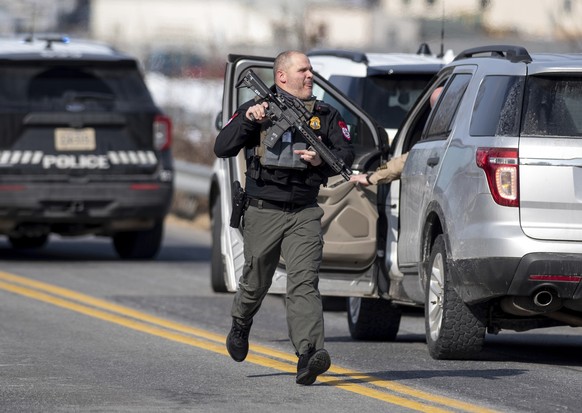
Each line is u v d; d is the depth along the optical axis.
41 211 59.25
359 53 49.03
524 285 33.03
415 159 38.09
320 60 50.72
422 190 37.06
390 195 40.09
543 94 33.59
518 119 33.44
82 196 59.72
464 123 35.19
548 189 33.00
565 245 32.84
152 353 37.47
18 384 32.09
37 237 69.56
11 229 60.84
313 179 30.70
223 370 34.41
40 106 59.31
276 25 104.25
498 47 35.94
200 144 93.31
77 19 184.00
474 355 35.91
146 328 42.88
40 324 43.19
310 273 30.64
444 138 36.47
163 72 123.38
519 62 34.25
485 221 33.44
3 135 58.81
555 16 97.31
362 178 38.69
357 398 30.27
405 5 91.94
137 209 60.69
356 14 150.38
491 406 29.45
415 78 48.47
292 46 102.94
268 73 84.56
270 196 30.64
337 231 39.66
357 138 40.72
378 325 41.41
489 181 33.38
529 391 31.41
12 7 148.12
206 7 176.88
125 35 151.25
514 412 28.84
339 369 34.62
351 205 39.75
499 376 33.56
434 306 36.16
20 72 59.53
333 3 151.88
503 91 34.06
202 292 53.03
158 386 31.86
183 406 29.27
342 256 39.69
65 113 59.47
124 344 39.25
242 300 32.00
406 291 38.88
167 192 61.25
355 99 47.97
